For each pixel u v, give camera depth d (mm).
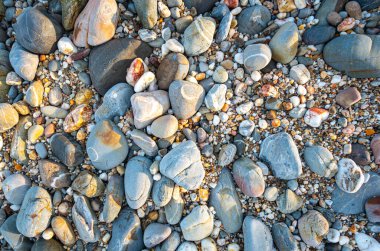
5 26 589
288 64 545
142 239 517
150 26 547
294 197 516
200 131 526
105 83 538
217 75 535
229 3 555
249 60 521
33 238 537
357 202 517
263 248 499
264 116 539
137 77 526
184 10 557
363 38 510
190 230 504
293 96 532
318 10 552
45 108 550
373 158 523
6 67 572
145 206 521
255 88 541
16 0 586
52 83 561
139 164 519
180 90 506
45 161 533
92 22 523
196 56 551
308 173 526
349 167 509
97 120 541
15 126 557
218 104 523
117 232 511
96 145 514
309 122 527
